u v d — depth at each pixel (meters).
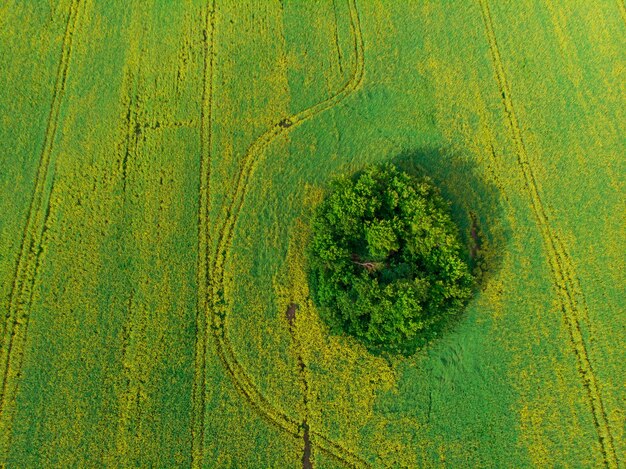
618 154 24.97
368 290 20.17
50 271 22.67
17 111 25.53
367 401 20.92
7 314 21.92
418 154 25.08
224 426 20.47
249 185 24.39
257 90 26.36
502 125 25.61
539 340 21.83
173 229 23.47
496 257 23.17
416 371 21.34
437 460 20.19
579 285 22.64
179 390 20.91
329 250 21.08
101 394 20.84
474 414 20.77
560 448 20.22
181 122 25.56
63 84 26.23
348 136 25.47
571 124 25.56
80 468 19.81
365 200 21.36
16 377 20.97
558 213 23.88
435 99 26.23
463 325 22.03
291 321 22.08
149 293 22.39
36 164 24.56
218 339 21.75
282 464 20.05
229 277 22.69
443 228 21.03
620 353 21.48
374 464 20.14
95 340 21.62
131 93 26.09
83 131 25.22
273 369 21.30
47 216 23.69
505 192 24.30
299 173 24.64
